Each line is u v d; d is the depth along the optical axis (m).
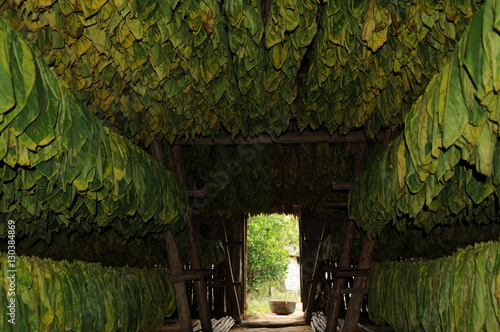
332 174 7.81
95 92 4.26
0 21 1.96
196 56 3.94
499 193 2.93
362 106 4.81
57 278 2.83
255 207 9.30
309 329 10.12
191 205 7.34
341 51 3.75
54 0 2.89
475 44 1.87
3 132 2.02
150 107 4.75
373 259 8.90
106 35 3.41
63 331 2.72
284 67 4.12
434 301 3.24
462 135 2.13
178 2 3.12
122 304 3.89
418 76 3.95
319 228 11.55
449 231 6.89
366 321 9.30
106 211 3.50
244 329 10.38
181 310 6.05
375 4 3.11
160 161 5.83
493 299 2.29
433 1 3.05
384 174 3.75
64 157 2.61
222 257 10.16
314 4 3.25
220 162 7.44
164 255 8.38
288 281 21.11
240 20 3.32
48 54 3.43
